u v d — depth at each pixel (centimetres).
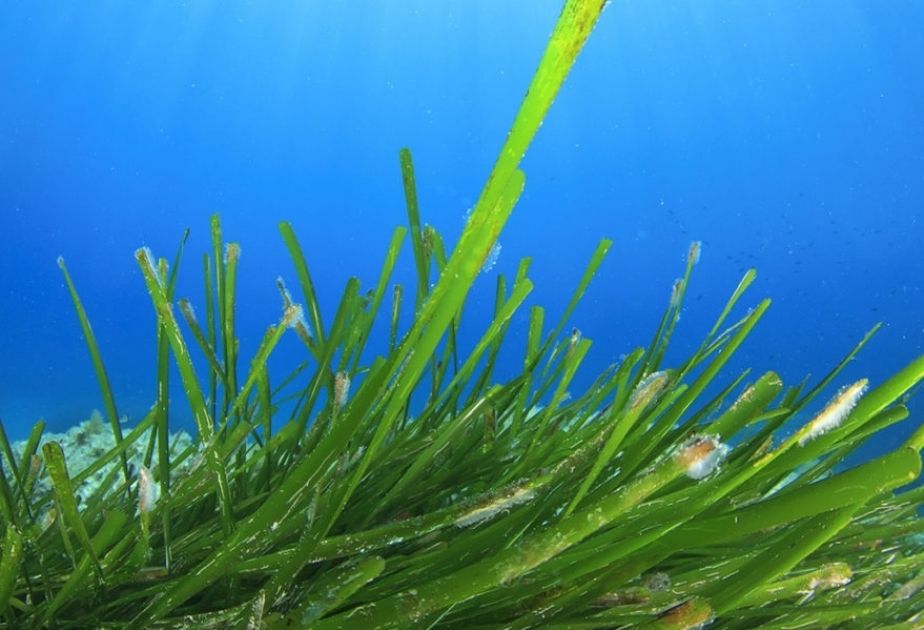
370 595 38
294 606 39
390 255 47
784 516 26
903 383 27
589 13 20
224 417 51
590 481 30
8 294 2184
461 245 26
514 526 36
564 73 21
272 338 43
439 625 37
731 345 35
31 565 45
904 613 46
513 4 2097
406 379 29
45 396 909
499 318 41
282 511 33
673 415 36
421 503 52
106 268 2303
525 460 48
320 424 48
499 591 34
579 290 54
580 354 48
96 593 40
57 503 38
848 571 34
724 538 28
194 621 36
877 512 51
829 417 27
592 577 34
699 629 37
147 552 40
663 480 25
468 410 52
